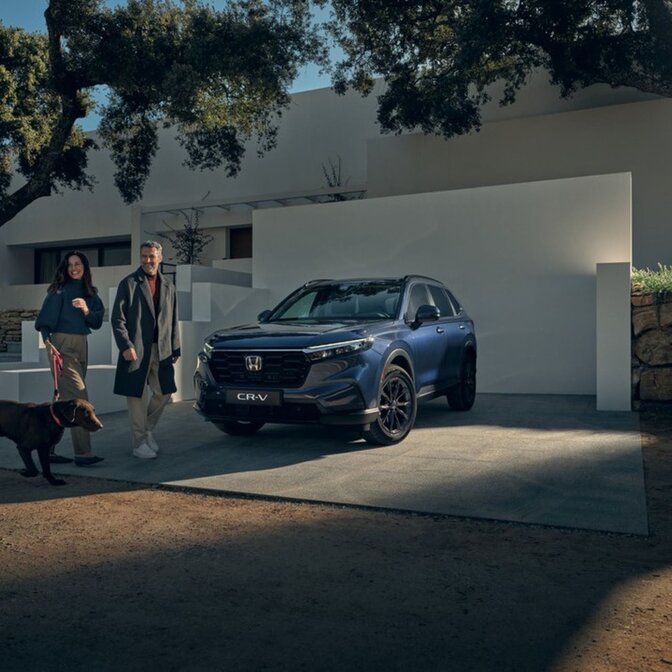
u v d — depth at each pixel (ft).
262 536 13.75
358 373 20.38
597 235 36.01
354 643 9.15
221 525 14.52
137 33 58.90
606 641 9.15
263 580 11.42
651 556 12.50
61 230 87.56
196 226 75.77
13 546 13.24
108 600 10.64
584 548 12.94
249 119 64.28
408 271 40.52
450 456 20.61
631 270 31.50
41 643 9.22
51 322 19.65
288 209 44.19
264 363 20.74
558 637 9.28
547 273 36.96
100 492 17.42
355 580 11.40
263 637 9.34
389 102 58.65
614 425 25.73
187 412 30.94
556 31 48.78
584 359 36.14
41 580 11.48
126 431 26.35
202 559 12.44
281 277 44.29
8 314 84.69
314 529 14.20
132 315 20.71
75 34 57.98
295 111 73.36
